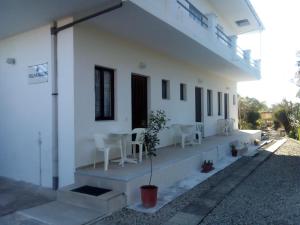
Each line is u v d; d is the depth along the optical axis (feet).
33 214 16.69
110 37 25.04
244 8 45.75
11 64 26.04
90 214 16.58
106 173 19.99
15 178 25.76
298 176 26.91
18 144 25.48
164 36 25.88
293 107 78.95
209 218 16.30
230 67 42.86
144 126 30.25
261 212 17.20
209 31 32.35
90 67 22.86
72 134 21.44
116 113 25.72
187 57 35.29
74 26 21.45
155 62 31.78
